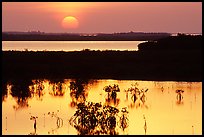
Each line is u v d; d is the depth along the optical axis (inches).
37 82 6264.8
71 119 4015.8
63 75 7190.0
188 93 5561.0
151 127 3801.7
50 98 5438.0
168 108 4623.5
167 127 3764.8
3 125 3873.0
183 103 4877.0
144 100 5036.9
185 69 7140.8
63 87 6250.0
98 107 4033.0
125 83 6565.0
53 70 7386.8
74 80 6820.9
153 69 7253.9
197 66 7273.6
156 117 4200.3
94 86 6254.9
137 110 4562.0
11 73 7126.0
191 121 3993.6
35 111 4552.2
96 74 7155.5
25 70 7288.4
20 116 4279.0
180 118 4114.2
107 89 5324.8
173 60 7854.3
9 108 4736.7
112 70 7327.8
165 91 5743.1
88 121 3885.3
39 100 5290.4
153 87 6082.7
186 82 6569.9
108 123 3855.8
